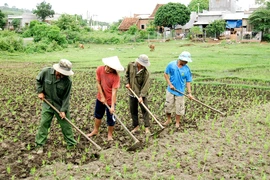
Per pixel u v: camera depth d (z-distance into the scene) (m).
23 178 5.41
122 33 59.31
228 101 11.70
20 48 33.69
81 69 20.52
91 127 8.16
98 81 7.04
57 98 6.41
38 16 92.75
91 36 51.72
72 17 54.91
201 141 7.27
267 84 15.55
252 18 48.56
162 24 59.28
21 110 9.69
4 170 5.65
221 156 6.45
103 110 7.25
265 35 48.75
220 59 26.56
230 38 51.94
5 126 7.99
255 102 11.58
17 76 16.98
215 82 15.66
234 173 5.75
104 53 33.47
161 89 13.84
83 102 11.07
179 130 8.13
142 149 6.78
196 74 18.25
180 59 8.10
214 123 8.79
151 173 5.69
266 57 28.25
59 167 5.77
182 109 8.25
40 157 6.15
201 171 5.79
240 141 7.36
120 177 5.46
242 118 9.31
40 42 38.16
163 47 41.41
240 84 15.21
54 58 28.09
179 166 5.95
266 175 5.70
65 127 6.51
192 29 54.22
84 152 6.47
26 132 7.61
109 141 7.13
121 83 15.12
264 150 6.86
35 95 11.95
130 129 8.09
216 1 67.69
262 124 8.80
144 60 7.35
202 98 12.13
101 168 5.78
